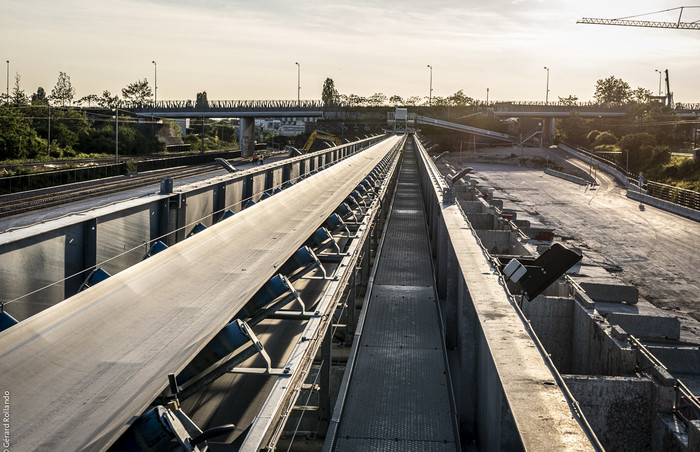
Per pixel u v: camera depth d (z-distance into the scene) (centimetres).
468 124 14775
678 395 868
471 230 1344
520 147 13325
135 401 468
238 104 11119
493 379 658
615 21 17712
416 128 14412
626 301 1886
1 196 3975
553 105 14200
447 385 1042
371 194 2208
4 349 520
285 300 771
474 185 3753
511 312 747
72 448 408
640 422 881
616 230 4309
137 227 1065
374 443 860
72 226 860
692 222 4747
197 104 11269
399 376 1072
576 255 875
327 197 1952
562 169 9775
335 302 830
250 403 727
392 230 2595
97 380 509
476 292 838
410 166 6325
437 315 1420
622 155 9494
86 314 627
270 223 1366
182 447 408
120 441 421
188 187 1286
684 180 7088
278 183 2194
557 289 1362
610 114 13762
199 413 696
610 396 879
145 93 12275
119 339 598
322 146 9212
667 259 3372
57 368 518
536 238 2492
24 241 752
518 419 471
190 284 812
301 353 604
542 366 578
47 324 581
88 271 898
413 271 1861
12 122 6888
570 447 430
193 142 12419
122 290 714
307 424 989
